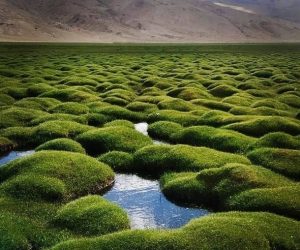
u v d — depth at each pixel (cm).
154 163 2892
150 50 16525
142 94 5550
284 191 2236
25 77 6925
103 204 2159
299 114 4181
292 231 1869
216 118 3966
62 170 2547
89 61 10175
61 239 1900
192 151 2945
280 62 10519
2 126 3797
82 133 3500
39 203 2247
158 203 2384
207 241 1714
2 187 2359
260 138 3167
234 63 10069
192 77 6825
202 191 2394
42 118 3969
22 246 1844
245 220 1900
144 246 1697
